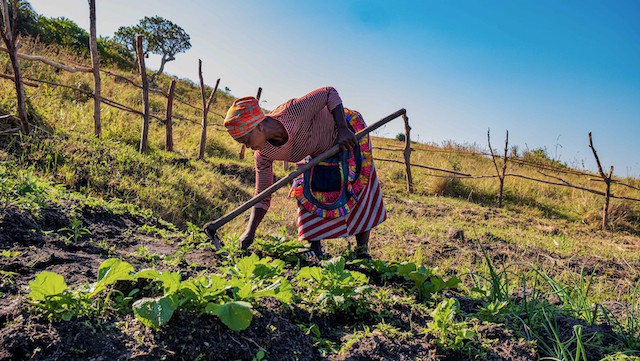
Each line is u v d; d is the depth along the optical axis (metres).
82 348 2.26
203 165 8.83
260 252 4.16
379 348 2.76
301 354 2.56
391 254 5.56
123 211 4.90
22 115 6.15
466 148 18.47
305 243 4.40
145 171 6.70
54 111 7.78
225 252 3.97
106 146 6.96
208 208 6.45
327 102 3.66
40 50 13.43
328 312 3.09
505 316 3.33
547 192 12.09
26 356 2.18
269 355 2.47
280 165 11.36
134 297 2.79
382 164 12.88
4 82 7.35
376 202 4.14
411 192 11.22
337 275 3.22
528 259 5.91
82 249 3.63
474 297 3.73
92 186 5.66
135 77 20.19
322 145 3.79
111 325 2.42
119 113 9.79
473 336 2.91
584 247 7.36
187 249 3.98
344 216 4.00
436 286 3.52
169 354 2.32
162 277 2.56
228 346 2.42
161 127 10.73
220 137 11.96
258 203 4.05
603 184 13.80
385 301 3.34
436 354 2.81
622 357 2.89
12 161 5.34
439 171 12.60
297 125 3.58
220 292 2.62
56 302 2.40
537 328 3.25
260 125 3.46
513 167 15.78
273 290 2.72
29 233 3.59
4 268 2.98
